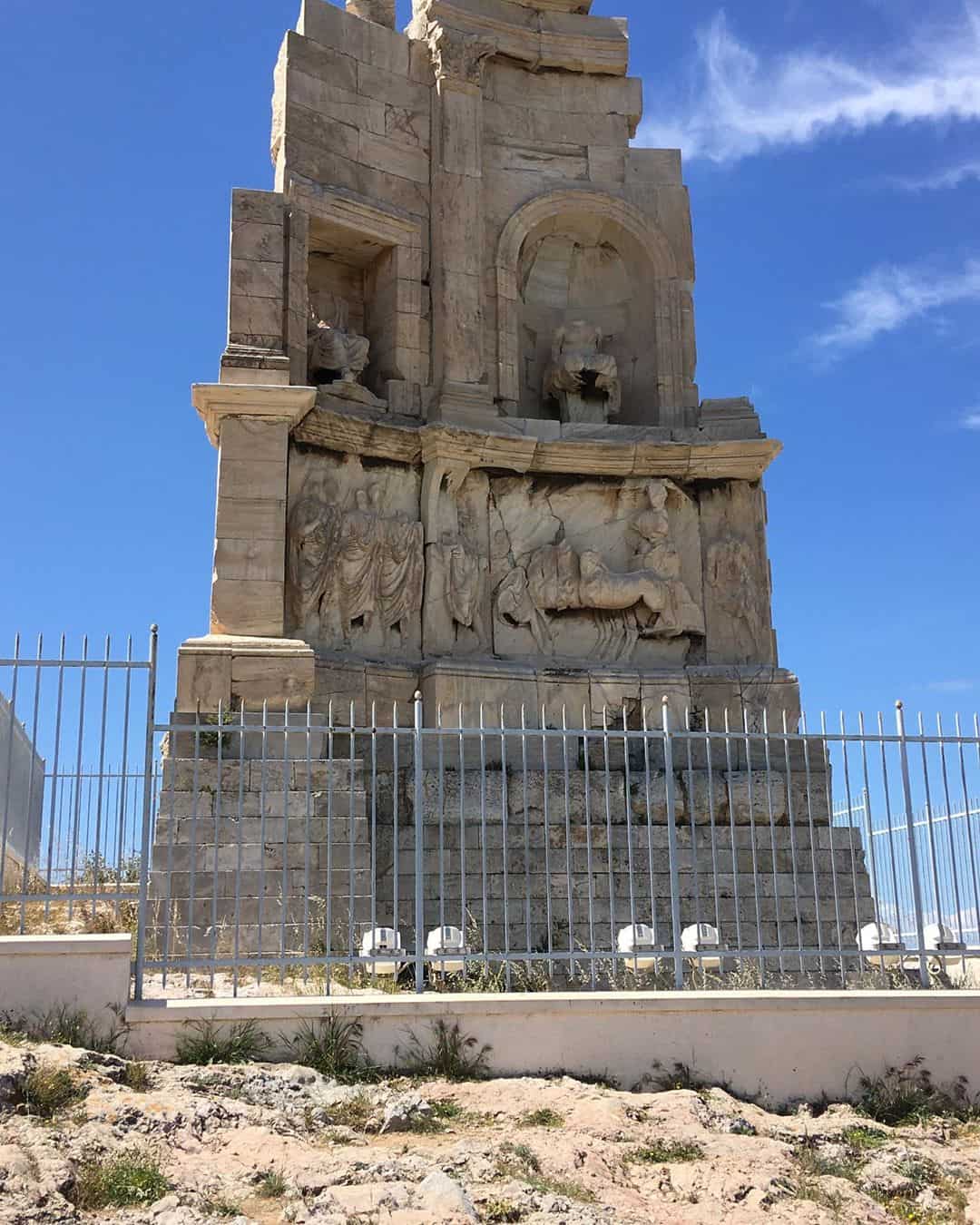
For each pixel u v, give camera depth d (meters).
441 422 17.80
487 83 20.22
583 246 20.77
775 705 18.03
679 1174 8.32
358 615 17.19
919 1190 8.63
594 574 18.20
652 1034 10.20
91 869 14.57
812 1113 10.14
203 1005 9.63
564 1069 10.00
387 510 17.84
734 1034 10.30
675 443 18.80
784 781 16.27
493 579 18.27
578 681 17.62
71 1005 9.53
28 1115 8.05
